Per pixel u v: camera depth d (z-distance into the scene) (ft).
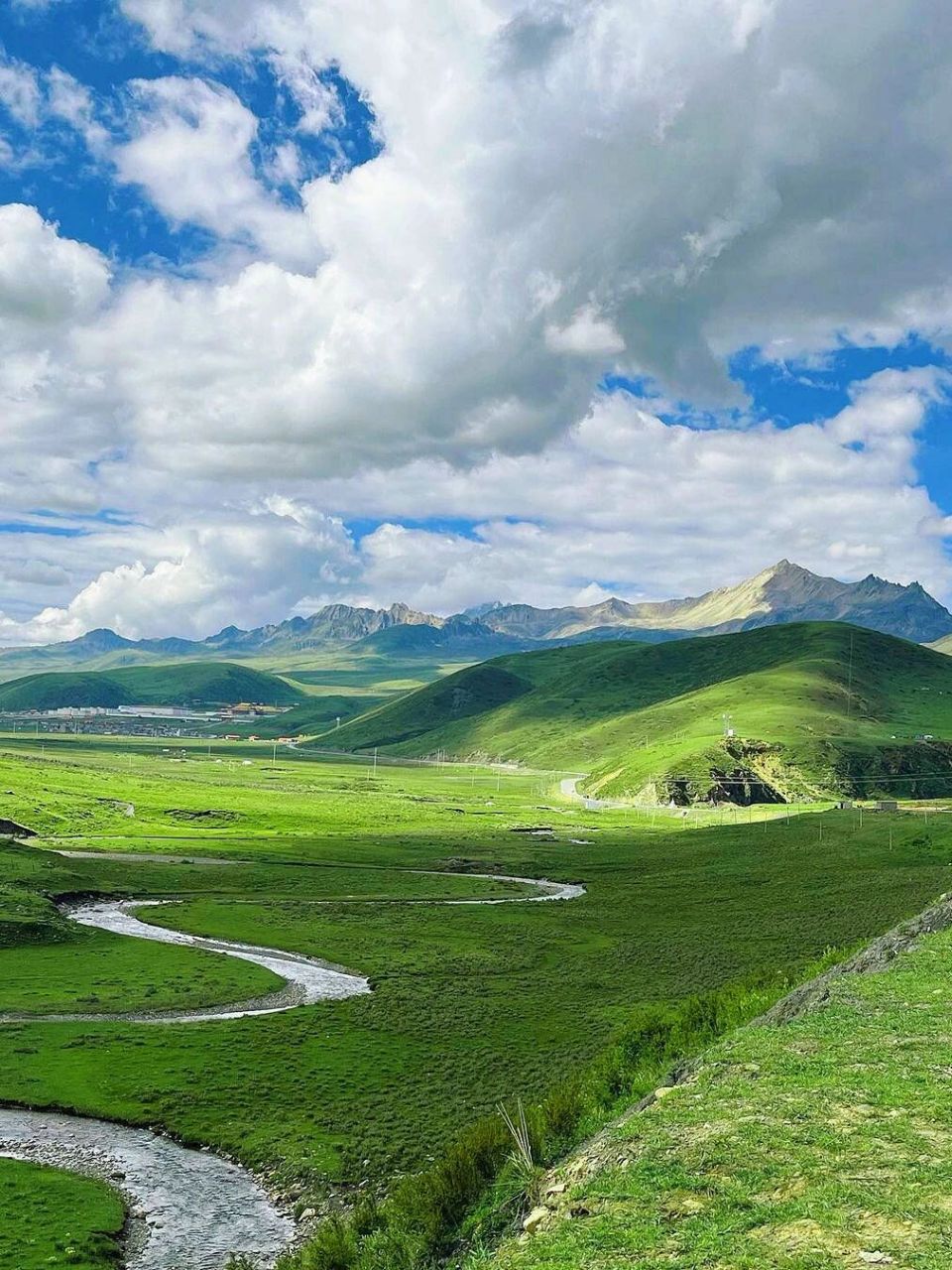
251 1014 261.85
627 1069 105.70
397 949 358.84
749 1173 51.13
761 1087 64.80
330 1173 152.87
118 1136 171.01
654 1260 43.65
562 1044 228.43
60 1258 118.73
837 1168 49.98
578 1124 86.28
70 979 292.81
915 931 113.60
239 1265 112.06
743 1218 46.03
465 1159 83.51
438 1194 80.38
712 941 358.64
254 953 351.25
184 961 322.96
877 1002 84.58
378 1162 156.97
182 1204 142.41
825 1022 79.87
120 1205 139.74
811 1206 45.93
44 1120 177.27
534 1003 272.31
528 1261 46.62
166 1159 160.86
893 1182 47.50
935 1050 68.33
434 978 309.22
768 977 136.26
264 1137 168.35
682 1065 83.20
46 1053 214.28
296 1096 190.08
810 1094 61.82
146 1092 191.11
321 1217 137.80
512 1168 78.48
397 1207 83.97
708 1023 116.26
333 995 287.48
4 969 304.71
